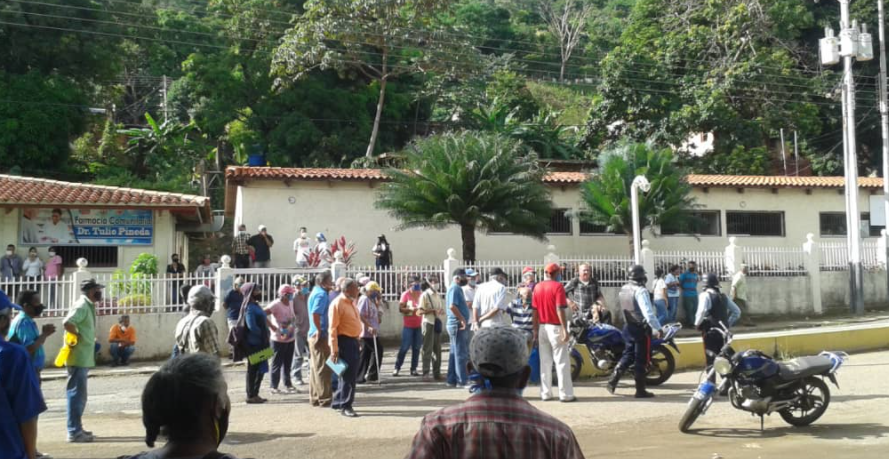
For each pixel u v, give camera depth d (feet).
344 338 32.60
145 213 70.08
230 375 47.47
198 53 136.36
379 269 65.41
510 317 42.06
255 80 134.00
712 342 35.60
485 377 10.84
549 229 87.76
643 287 36.78
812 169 142.72
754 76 125.39
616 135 131.44
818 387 30.42
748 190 92.68
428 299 44.75
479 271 66.28
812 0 146.00
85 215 68.28
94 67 118.93
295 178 78.43
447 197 70.49
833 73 136.77
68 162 116.88
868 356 49.75
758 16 133.90
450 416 10.65
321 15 109.91
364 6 106.42
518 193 71.46
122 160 140.26
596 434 29.07
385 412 33.55
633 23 152.87
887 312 78.95
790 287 76.64
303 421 31.58
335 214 80.89
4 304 17.07
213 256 96.58
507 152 71.87
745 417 32.45
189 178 136.05
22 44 111.34
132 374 48.98
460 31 116.16
